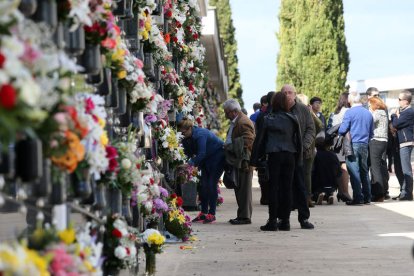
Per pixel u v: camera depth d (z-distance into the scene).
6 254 3.60
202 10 26.80
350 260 10.72
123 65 7.06
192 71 17.88
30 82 3.72
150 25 9.48
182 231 12.68
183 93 15.73
